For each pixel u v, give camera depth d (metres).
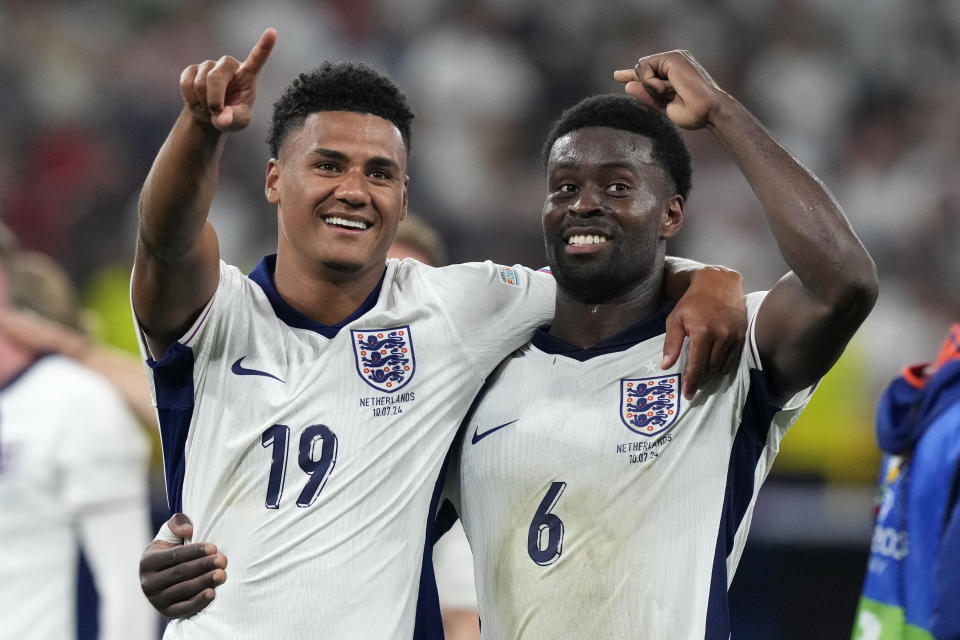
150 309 11.11
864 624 13.66
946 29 45.84
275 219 36.56
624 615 11.26
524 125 41.41
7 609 16.50
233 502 11.23
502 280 12.43
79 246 36.81
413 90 41.31
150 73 40.38
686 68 11.52
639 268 11.78
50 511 16.78
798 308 10.86
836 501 21.86
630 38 43.47
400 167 11.62
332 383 11.44
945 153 42.25
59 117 39.19
